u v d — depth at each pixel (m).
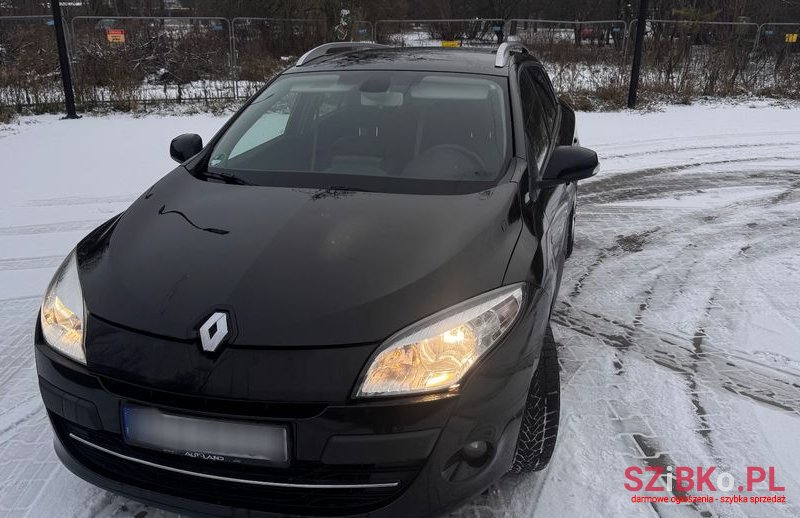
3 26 12.80
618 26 14.58
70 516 2.30
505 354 1.95
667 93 13.95
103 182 7.21
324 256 2.08
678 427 2.83
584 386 3.16
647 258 4.98
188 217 2.40
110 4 20.12
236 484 1.85
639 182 7.34
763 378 3.24
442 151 2.85
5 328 3.79
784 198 6.65
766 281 4.52
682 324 3.85
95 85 12.77
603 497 2.40
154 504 1.94
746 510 2.35
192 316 1.88
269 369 1.77
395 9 24.64
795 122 11.26
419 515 1.87
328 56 3.80
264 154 2.98
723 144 9.45
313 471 1.79
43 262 4.87
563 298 4.24
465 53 3.70
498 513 2.32
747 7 17.03
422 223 2.27
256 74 14.62
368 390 1.77
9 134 10.03
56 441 2.11
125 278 2.09
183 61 14.35
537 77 4.07
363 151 2.90
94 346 1.92
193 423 1.80
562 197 3.24
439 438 1.82
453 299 1.95
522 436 2.30
